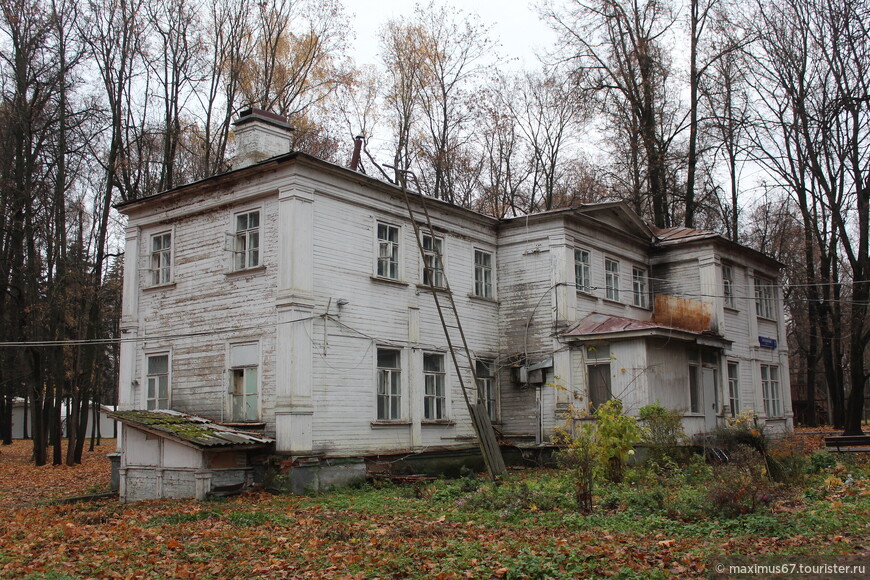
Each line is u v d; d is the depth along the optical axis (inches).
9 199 1232.2
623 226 1131.3
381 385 847.1
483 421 799.1
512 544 420.2
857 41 1159.0
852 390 1210.0
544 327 995.3
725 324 1164.5
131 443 752.3
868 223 1181.1
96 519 578.9
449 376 935.0
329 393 771.4
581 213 1019.9
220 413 800.3
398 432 850.8
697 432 979.3
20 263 1259.8
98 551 446.6
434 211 946.7
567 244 1002.7
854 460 824.9
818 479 687.7
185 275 861.8
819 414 2194.9
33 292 1270.9
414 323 891.4
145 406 877.2
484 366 1002.1
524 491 584.1
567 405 956.0
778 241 1886.1
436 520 521.7
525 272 1023.6
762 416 1228.5
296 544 444.5
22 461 1360.7
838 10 1167.6
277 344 754.2
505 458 973.8
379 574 365.4
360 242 836.6
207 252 844.6
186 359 844.0
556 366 974.4
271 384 759.7
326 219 797.9
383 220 871.1
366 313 829.8
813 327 1408.7
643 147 1457.9
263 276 785.6
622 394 925.8
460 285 974.4
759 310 1307.8
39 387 1252.5
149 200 895.7
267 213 794.8
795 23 1222.3
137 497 737.6
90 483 946.1
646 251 1198.9
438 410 922.1
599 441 680.4
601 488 629.6
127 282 914.7
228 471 703.7
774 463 648.4
